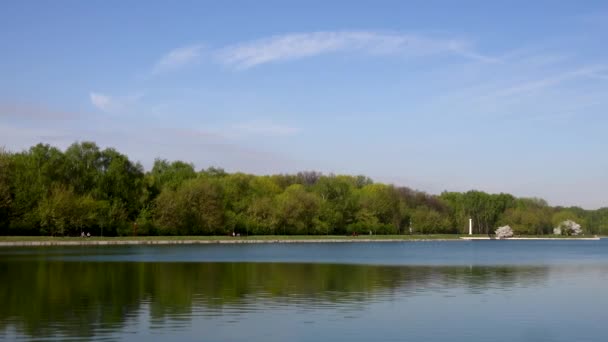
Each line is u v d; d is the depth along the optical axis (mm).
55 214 121750
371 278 50969
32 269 56844
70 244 116625
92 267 59906
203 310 32688
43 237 122250
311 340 25844
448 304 35562
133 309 32781
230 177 176875
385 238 176250
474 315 31906
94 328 27641
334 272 57031
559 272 58906
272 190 186750
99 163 147250
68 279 47719
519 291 42156
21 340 25234
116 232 139625
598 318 31281
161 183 162125
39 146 138250
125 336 26125
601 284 47125
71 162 140500
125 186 145500
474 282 48250
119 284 44562
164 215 143375
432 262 75062
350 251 107875
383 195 194375
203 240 135875
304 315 31453
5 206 119062
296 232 171000
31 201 123875
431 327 28656
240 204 166000
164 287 42812
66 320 29438
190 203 146250
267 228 166000
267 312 32219
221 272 55875
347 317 30938
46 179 130375
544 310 33656
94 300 35969
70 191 126562
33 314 30969
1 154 123562
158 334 26562
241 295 38812
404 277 52188
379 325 29000
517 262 76188
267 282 46844
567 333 27688
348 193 191125
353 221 188625
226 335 26547
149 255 83562
